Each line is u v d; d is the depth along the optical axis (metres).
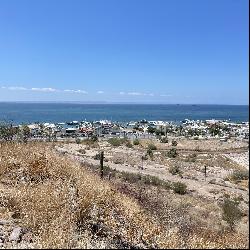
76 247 7.09
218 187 35.75
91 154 49.91
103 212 9.84
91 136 75.62
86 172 15.47
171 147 72.06
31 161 13.24
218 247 8.10
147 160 52.19
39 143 18.64
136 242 8.50
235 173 44.34
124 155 53.84
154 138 81.44
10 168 12.64
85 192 10.21
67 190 9.87
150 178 32.41
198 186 35.41
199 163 55.53
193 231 11.45
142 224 9.87
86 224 8.81
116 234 8.79
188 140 80.25
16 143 16.05
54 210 8.73
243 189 35.94
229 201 26.09
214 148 73.38
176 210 17.78
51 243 7.02
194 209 23.67
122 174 32.09
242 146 77.12
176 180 37.72
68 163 14.47
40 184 11.41
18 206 9.13
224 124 128.12
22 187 10.54
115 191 12.74
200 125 132.38
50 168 13.07
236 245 8.50
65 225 8.05
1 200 9.38
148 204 15.66
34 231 7.99
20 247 6.98
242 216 23.11
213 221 20.48
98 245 7.66
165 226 11.05
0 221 8.24
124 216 10.38
